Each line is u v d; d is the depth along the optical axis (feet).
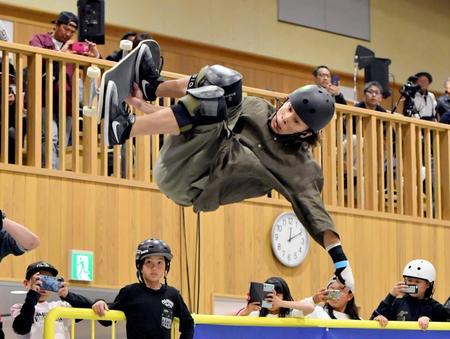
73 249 32.09
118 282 32.89
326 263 37.68
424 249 40.40
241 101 18.29
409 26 57.62
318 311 26.21
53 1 45.16
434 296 40.34
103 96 17.29
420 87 46.78
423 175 41.81
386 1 56.95
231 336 22.16
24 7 44.32
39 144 32.30
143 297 22.02
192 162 18.10
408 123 40.81
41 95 32.68
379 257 39.09
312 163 18.71
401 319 27.96
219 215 35.42
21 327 23.45
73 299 25.36
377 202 39.52
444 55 58.95
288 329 22.71
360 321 23.89
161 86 18.24
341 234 38.14
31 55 32.55
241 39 51.08
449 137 41.86
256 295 23.25
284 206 36.96
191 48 49.32
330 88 42.24
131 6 47.37
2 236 19.01
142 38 36.32
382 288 38.96
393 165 41.09
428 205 40.91
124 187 33.45
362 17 55.72
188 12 49.34
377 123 40.57
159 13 48.32
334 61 54.29
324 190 38.14
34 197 31.65
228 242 35.47
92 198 32.76
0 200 31.04
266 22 52.13
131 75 17.79
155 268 22.47
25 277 28.43
